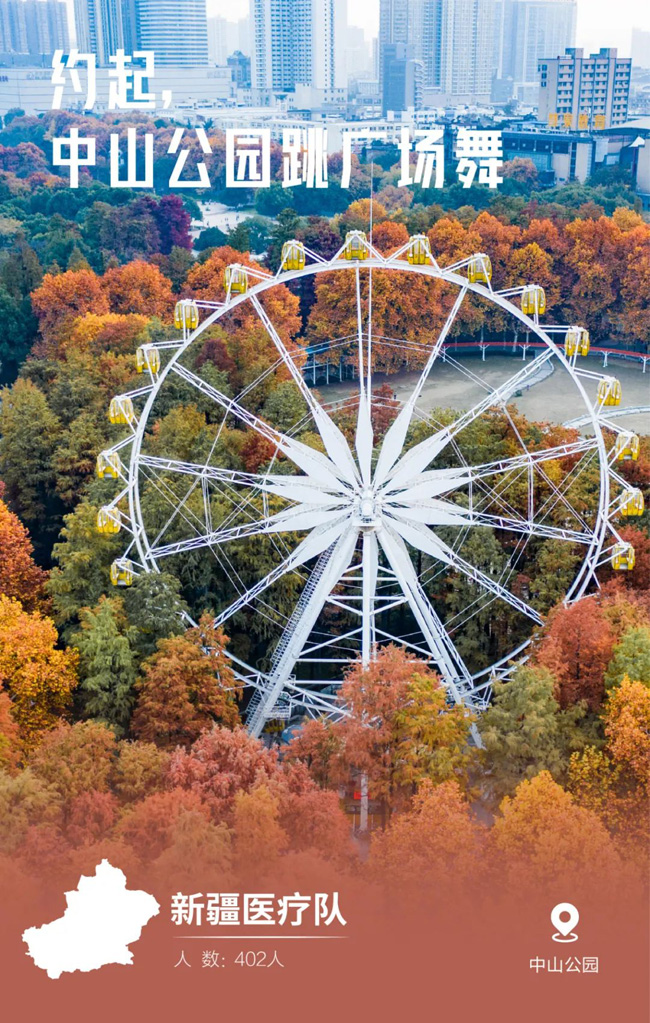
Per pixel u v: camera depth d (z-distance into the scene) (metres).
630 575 117.44
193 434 141.25
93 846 75.94
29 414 149.50
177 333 174.75
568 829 76.50
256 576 123.31
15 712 97.88
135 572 115.56
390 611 130.50
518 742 89.38
